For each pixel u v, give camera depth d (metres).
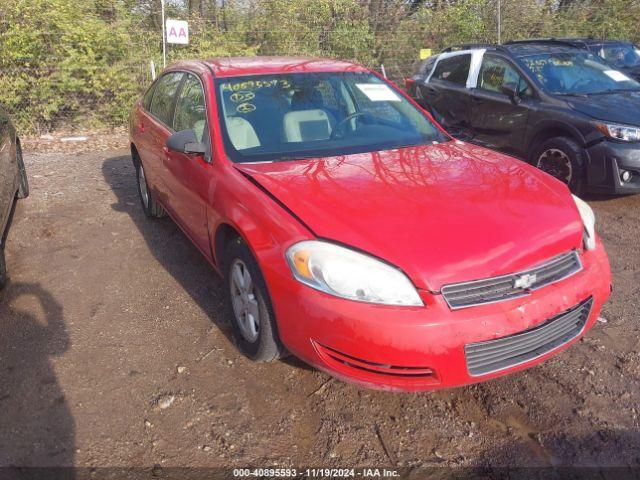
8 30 8.84
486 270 2.57
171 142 3.66
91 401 3.04
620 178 5.71
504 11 13.33
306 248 2.66
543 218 2.88
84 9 9.82
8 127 5.57
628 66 10.08
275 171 3.31
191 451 2.71
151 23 11.20
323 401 3.03
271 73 4.17
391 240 2.62
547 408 2.95
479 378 2.60
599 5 14.05
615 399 3.00
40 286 4.30
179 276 4.44
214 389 3.12
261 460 2.66
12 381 3.20
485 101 7.14
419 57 12.78
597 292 2.91
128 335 3.64
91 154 8.41
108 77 9.45
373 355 2.50
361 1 12.45
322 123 3.87
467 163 3.49
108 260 4.74
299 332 2.69
